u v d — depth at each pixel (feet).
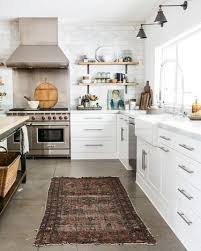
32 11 18.76
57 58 20.27
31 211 11.37
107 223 10.25
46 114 20.29
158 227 9.93
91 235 9.35
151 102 19.97
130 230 9.69
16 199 12.65
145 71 21.62
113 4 17.29
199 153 7.59
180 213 8.83
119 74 21.98
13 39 21.52
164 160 10.55
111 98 22.34
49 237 9.21
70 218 10.69
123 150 19.02
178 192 9.16
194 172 7.95
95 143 20.65
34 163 19.31
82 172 17.08
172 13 15.69
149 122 11.95
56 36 20.86
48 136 20.53
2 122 11.62
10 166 11.35
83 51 21.95
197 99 13.16
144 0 16.52
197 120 11.22
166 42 17.01
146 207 11.69
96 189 13.94
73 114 20.38
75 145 20.61
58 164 19.07
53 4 17.20
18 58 20.11
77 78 22.11
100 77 21.97
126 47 22.06
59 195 13.14
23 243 8.90
